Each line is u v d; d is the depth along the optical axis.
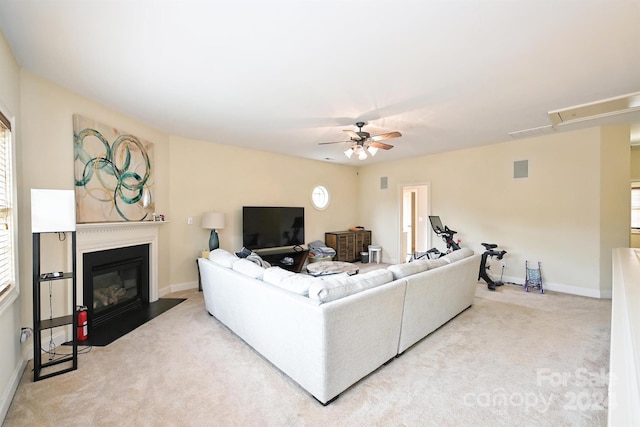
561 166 4.29
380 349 2.22
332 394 1.87
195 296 4.14
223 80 2.51
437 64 2.25
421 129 4.00
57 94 2.62
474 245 5.21
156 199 4.03
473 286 3.58
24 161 2.35
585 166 4.09
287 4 1.60
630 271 1.91
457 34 1.87
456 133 4.22
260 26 1.79
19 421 1.72
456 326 3.07
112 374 2.20
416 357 2.45
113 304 3.36
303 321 1.91
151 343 2.71
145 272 3.80
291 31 1.84
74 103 2.78
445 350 2.56
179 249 4.42
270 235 5.37
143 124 3.75
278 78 2.47
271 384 2.09
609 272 3.99
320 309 1.79
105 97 2.89
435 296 2.82
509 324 3.11
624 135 3.92
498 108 3.19
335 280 2.10
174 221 4.36
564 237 4.29
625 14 1.68
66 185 2.70
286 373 2.13
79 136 2.81
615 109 3.24
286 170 5.86
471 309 3.58
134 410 1.81
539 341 2.71
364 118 3.51
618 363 0.85
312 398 1.93
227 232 4.98
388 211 6.70
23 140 2.34
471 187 5.24
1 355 1.83
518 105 3.10
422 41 1.95
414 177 6.13
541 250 4.50
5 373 1.89
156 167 4.02
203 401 1.90
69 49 2.05
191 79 2.49
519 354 2.48
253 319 2.44
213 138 4.50
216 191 4.83
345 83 2.57
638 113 3.38
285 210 5.62
